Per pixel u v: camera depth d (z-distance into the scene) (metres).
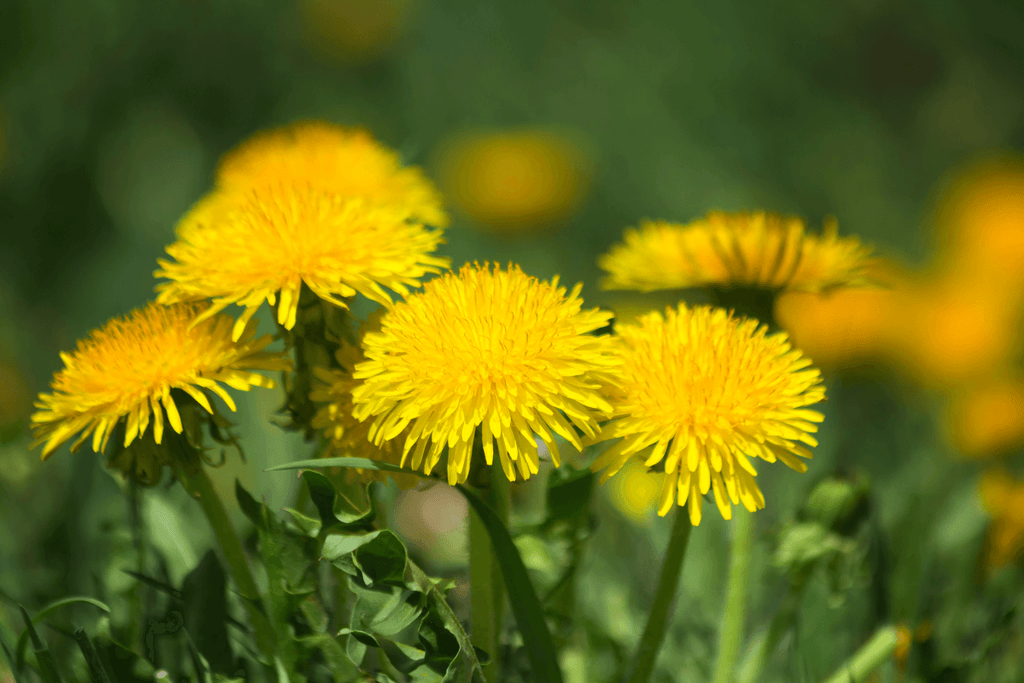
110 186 1.31
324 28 1.40
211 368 0.48
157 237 1.29
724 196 1.40
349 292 0.48
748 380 0.48
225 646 0.50
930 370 0.83
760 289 0.53
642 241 0.55
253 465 0.64
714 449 0.47
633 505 0.61
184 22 1.34
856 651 0.55
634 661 0.50
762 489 0.65
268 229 0.48
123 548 0.54
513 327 0.47
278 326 0.49
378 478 0.49
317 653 0.49
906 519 0.57
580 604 0.56
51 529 0.56
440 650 0.48
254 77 1.38
